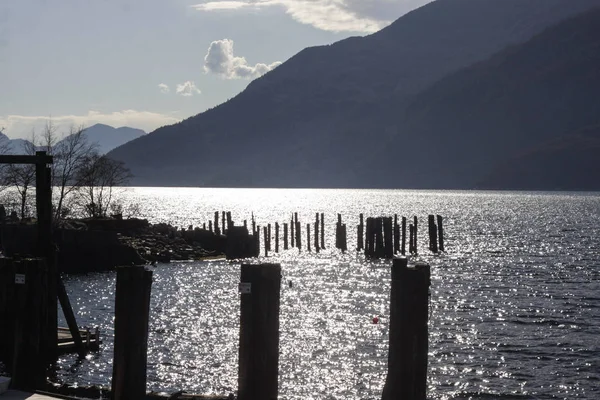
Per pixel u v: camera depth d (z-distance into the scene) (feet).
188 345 126.21
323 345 127.13
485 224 491.72
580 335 139.03
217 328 141.08
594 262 271.08
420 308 59.98
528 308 168.86
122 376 65.05
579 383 108.47
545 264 264.11
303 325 144.66
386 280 214.07
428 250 311.27
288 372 110.63
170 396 75.31
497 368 115.55
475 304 174.19
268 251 290.35
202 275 221.25
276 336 60.34
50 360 102.58
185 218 520.83
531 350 127.03
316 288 197.98
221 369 111.14
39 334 77.46
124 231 263.49
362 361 116.98
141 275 65.46
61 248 206.18
